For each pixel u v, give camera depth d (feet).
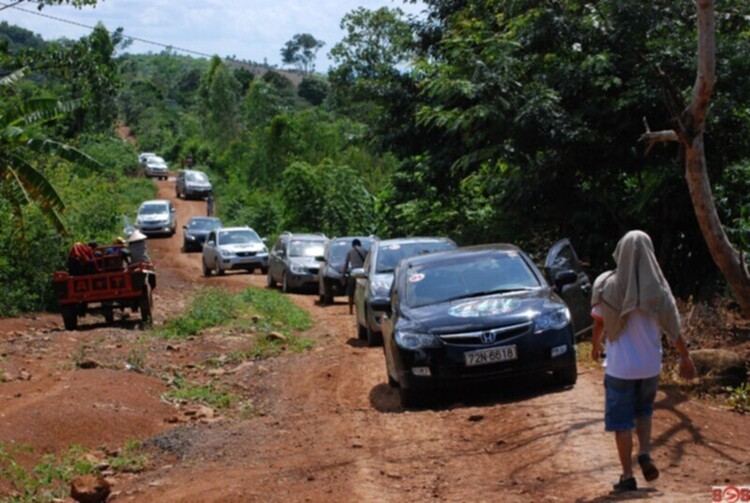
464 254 35.22
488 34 52.47
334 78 163.22
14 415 30.40
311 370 41.98
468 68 49.90
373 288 47.39
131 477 26.55
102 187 99.30
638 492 19.06
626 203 50.75
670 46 45.70
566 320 31.09
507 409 28.58
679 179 47.11
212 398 37.50
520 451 23.91
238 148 256.32
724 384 30.83
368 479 22.56
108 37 170.91
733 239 49.06
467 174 67.82
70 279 58.39
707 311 42.50
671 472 21.21
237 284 92.89
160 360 45.24
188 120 349.41
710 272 51.01
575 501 18.95
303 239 86.94
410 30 80.02
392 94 72.33
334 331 56.49
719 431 25.21
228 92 305.32
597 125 47.55
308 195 132.36
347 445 26.76
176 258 128.98
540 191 50.85
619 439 19.12
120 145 261.85
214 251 104.42
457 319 30.81
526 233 59.98
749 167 49.06
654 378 19.16
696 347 37.32
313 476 23.38
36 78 201.26
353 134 79.15
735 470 21.16
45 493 24.36
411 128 71.46
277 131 197.77
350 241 75.00
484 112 46.34
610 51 48.55
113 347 48.75
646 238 19.11
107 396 34.78
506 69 48.34
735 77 44.57
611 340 19.19
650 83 45.68
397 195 82.64
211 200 182.50
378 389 36.37
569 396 29.40
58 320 67.00
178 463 27.61
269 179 197.36
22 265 71.61
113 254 61.77
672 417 26.48
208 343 50.31
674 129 30.42
